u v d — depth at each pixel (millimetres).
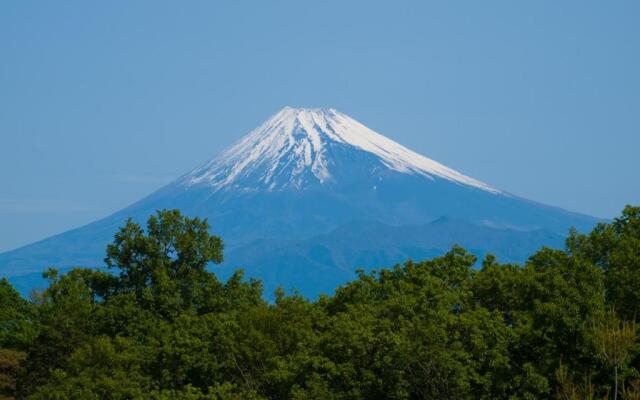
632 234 80062
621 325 61375
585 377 53938
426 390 63906
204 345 77125
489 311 75750
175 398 69000
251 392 69000
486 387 62406
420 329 63844
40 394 82438
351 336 66688
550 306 62781
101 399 77438
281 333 78688
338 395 65250
